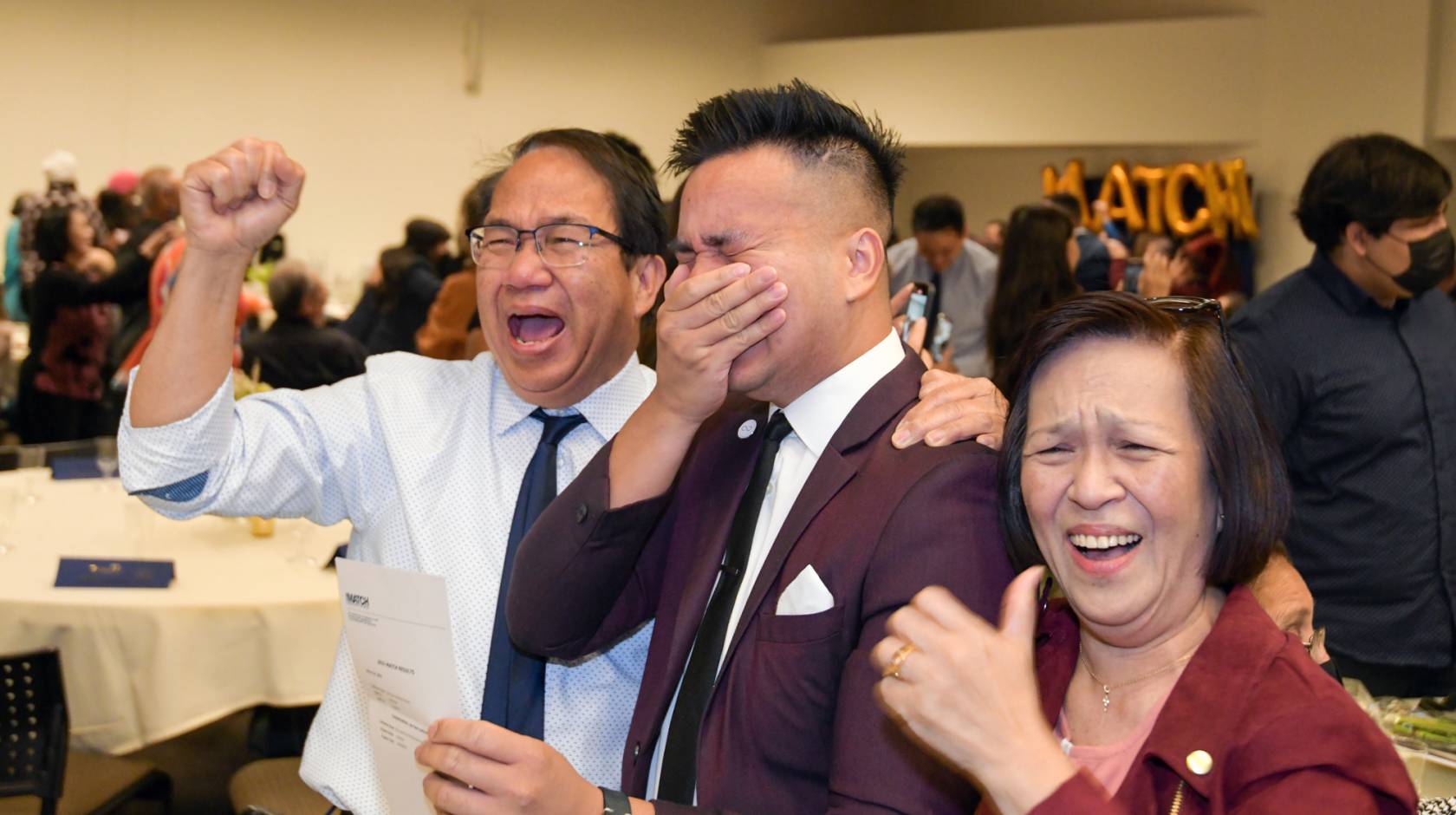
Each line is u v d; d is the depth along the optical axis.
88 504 3.75
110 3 8.82
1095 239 5.62
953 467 1.22
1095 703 1.17
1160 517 1.07
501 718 1.58
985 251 6.26
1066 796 0.86
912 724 0.92
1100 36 8.69
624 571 1.42
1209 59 8.24
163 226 5.98
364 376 1.76
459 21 9.93
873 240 1.28
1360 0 7.51
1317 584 2.76
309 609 2.93
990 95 9.28
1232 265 7.68
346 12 9.55
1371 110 7.48
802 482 1.34
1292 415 2.71
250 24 9.26
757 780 1.24
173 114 9.11
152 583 2.97
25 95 8.67
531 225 1.62
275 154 1.45
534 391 1.66
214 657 2.88
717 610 1.35
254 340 5.18
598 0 10.36
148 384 1.48
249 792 2.65
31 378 5.86
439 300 5.61
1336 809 0.92
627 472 1.38
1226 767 1.00
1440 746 1.83
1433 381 2.65
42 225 6.13
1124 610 1.09
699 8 10.71
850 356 1.32
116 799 2.70
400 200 9.92
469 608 1.61
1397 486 2.65
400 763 1.36
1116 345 1.09
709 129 1.28
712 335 1.25
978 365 6.15
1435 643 2.67
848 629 1.21
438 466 1.67
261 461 1.60
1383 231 2.53
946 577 1.17
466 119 10.06
